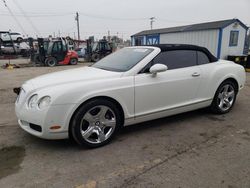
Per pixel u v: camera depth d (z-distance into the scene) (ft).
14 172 9.46
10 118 15.90
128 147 11.50
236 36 51.44
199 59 14.98
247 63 43.27
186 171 9.41
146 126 14.14
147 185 8.58
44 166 9.87
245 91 23.86
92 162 10.15
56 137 10.67
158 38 64.59
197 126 14.12
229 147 11.43
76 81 11.21
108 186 8.55
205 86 14.90
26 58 91.35
